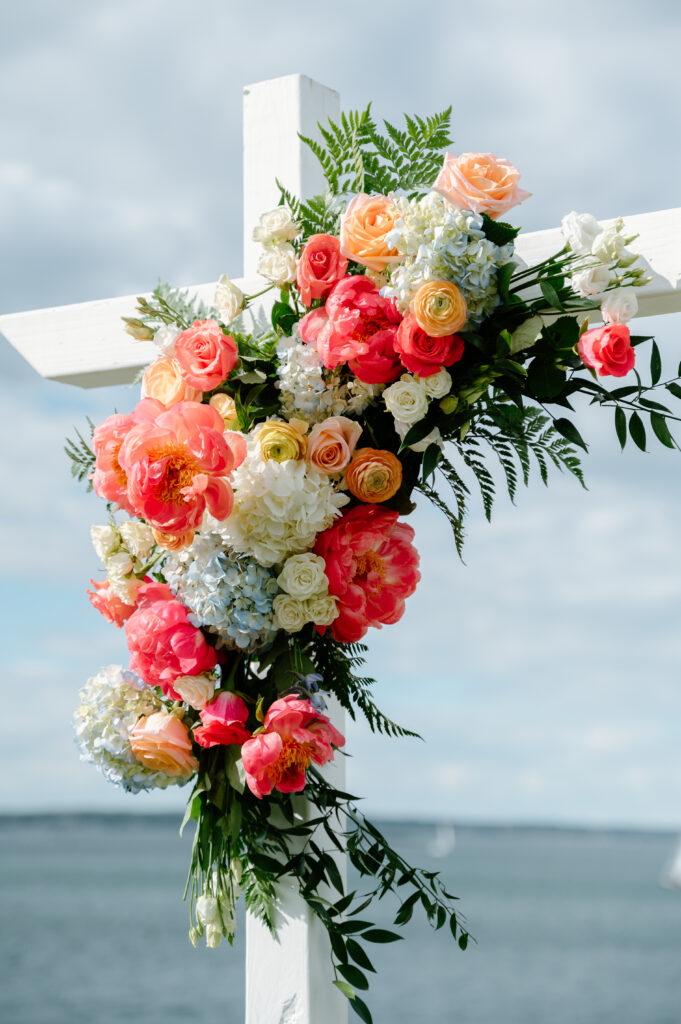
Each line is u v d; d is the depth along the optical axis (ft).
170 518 3.46
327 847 4.31
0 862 200.64
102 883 163.02
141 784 3.93
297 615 3.72
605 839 214.90
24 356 5.13
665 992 100.83
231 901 3.95
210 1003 90.89
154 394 3.90
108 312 4.98
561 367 3.80
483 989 99.66
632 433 3.83
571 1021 94.89
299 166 4.63
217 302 4.12
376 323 3.83
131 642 3.76
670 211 3.95
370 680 3.92
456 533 4.11
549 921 130.00
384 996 100.32
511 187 3.73
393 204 3.90
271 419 3.92
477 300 3.71
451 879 179.73
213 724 3.67
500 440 4.00
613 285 3.81
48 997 93.09
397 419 3.74
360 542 3.78
